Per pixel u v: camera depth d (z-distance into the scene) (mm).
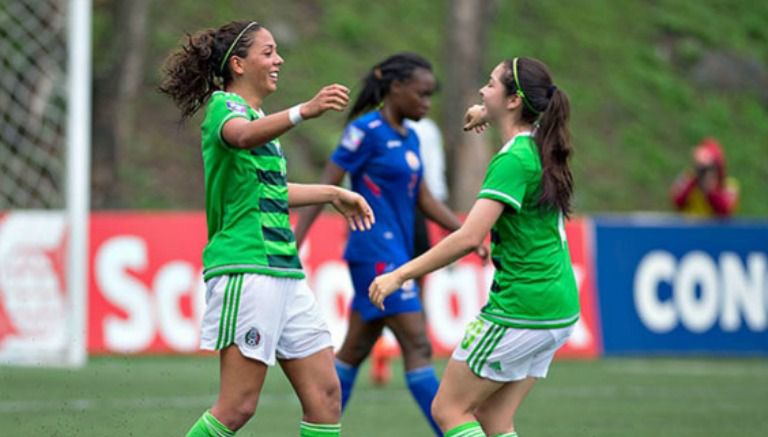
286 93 63719
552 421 27281
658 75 74688
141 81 62344
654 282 43781
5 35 42312
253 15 68250
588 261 43219
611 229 43594
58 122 43062
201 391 30984
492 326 16578
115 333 38375
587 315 42906
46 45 42750
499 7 74625
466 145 54562
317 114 15367
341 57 67562
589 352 42688
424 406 21750
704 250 44469
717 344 44156
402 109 22172
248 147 15734
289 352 16672
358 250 21953
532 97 16828
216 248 16266
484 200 16422
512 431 17359
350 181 22250
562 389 33625
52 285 36531
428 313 40562
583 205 64250
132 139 60062
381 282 16547
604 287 43219
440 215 22844
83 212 36031
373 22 70812
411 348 21875
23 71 42656
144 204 56938
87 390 30938
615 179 66812
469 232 16312
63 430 24344
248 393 16266
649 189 66875
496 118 17219
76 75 36094
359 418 27328
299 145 60938
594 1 78625
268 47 16812
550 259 16641
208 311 16359
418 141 22641
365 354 22562
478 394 16781
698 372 38750
